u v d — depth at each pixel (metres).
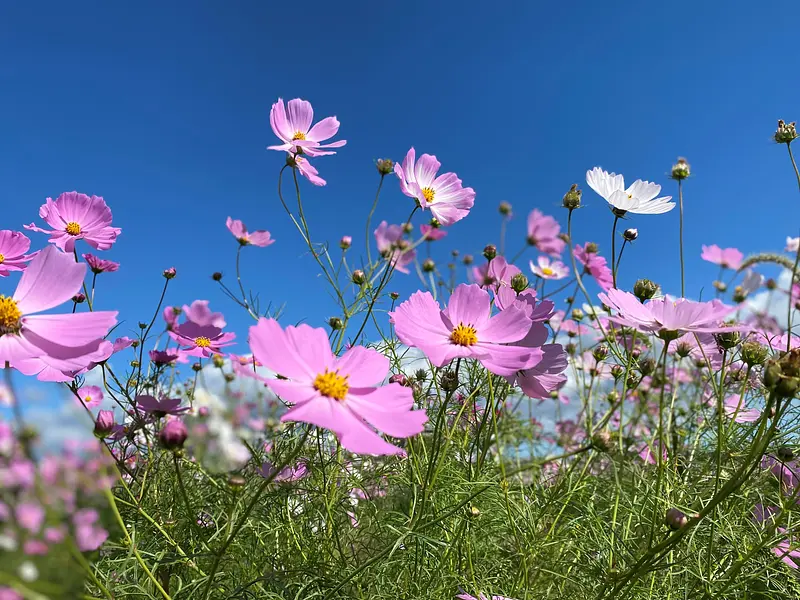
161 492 0.38
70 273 0.25
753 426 0.35
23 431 0.16
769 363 0.22
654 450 0.45
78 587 0.17
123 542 0.25
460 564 0.35
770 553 0.32
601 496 0.43
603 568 0.33
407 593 0.33
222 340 0.50
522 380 0.34
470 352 0.30
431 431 0.45
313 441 0.39
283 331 0.24
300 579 0.32
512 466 0.53
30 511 0.16
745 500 0.37
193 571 0.31
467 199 0.43
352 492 0.44
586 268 0.55
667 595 0.32
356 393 0.24
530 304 0.35
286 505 0.36
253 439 0.32
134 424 0.34
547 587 0.37
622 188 0.40
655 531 0.31
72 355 0.24
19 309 0.24
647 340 0.48
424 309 0.32
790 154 0.36
